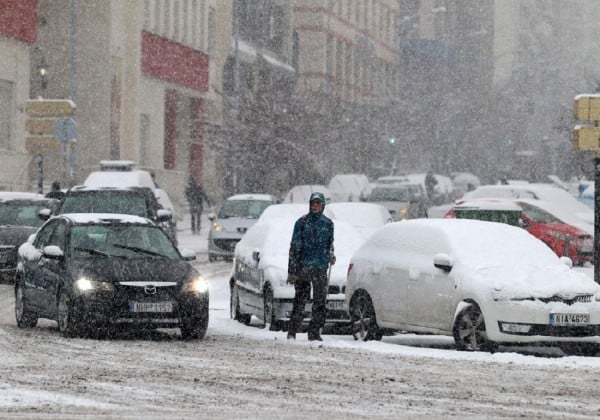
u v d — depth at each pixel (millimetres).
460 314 43375
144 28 168000
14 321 55625
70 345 42844
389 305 46562
